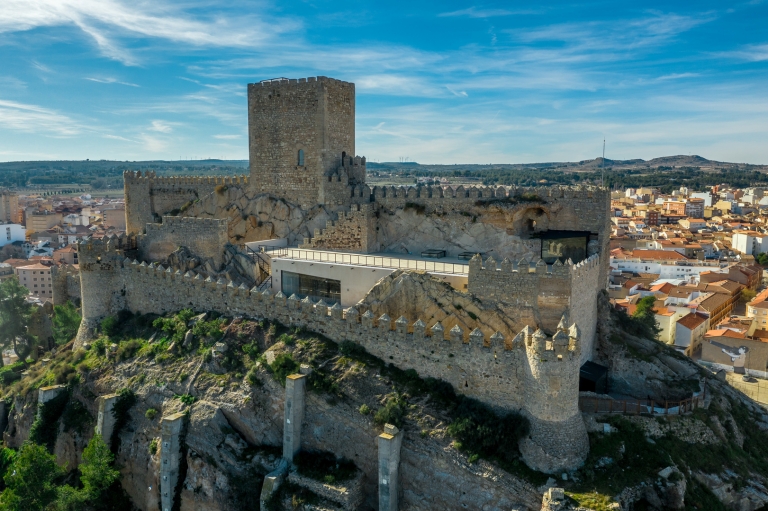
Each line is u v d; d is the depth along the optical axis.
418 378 43.72
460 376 42.19
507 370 40.34
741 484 41.38
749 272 151.88
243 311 53.50
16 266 173.38
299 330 49.34
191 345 52.62
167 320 56.50
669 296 123.56
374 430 41.50
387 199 62.53
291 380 43.34
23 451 46.97
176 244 65.38
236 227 70.88
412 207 61.09
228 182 74.44
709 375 54.25
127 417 51.25
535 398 38.56
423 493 39.88
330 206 65.56
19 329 87.62
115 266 62.88
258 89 68.31
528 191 56.25
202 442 45.56
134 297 61.66
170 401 49.16
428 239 60.38
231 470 44.25
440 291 47.59
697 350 104.25
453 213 59.03
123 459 50.03
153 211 79.50
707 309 113.25
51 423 54.97
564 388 37.94
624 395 50.09
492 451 39.03
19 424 57.81
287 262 56.66
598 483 36.53
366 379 43.97
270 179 69.19
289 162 67.56
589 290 49.88
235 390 47.22
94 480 46.50
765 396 72.31
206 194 76.00
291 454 43.44
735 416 49.12
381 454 39.44
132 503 49.59
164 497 45.78
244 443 45.78
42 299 143.88
